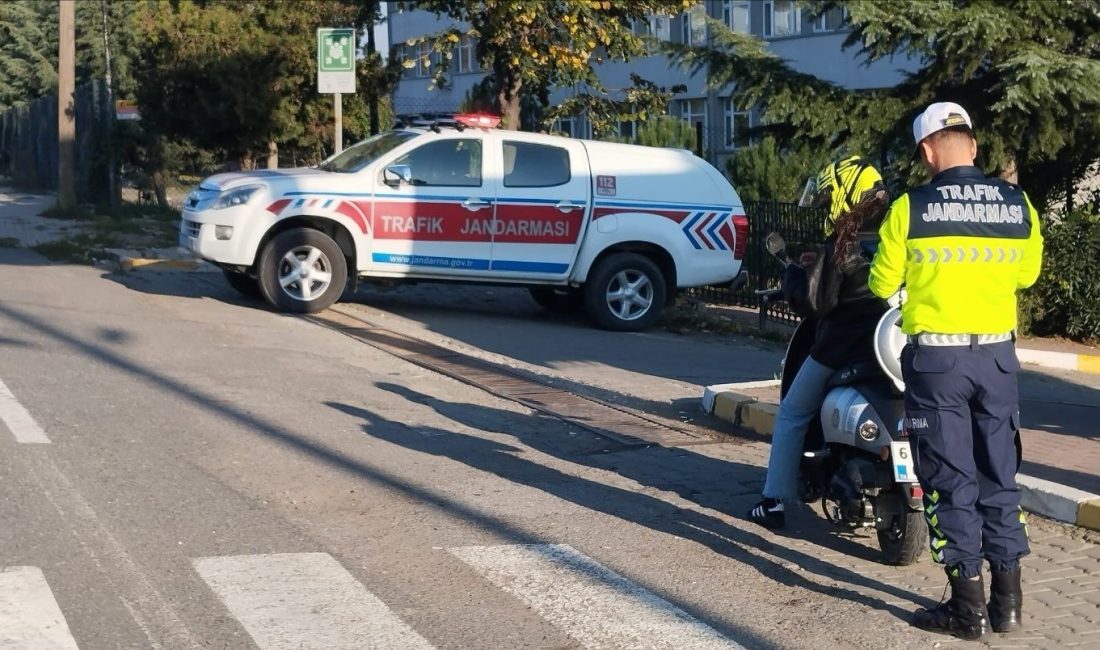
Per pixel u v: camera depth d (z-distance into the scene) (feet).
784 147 53.67
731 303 56.13
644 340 45.55
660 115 60.54
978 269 16.40
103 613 16.25
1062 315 50.90
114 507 20.72
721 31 50.52
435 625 16.51
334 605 16.99
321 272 43.65
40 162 110.63
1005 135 45.85
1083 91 42.34
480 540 20.22
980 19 43.32
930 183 16.90
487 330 44.73
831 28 94.48
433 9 56.85
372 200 43.88
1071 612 17.95
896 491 19.21
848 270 19.13
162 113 83.97
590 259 46.50
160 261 53.67
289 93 83.87
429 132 44.91
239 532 19.86
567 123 73.10
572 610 17.34
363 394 31.19
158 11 83.10
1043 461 25.73
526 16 50.90
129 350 34.50
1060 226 50.06
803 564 19.93
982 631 16.76
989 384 16.62
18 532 19.16
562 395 32.86
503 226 45.34
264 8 82.79
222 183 43.80
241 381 31.58
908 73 51.03
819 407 20.56
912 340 16.88
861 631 17.07
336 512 21.29
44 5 156.97
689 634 16.65
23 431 25.17
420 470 24.32
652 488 23.98
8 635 15.35
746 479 24.89
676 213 47.73
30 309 40.19
